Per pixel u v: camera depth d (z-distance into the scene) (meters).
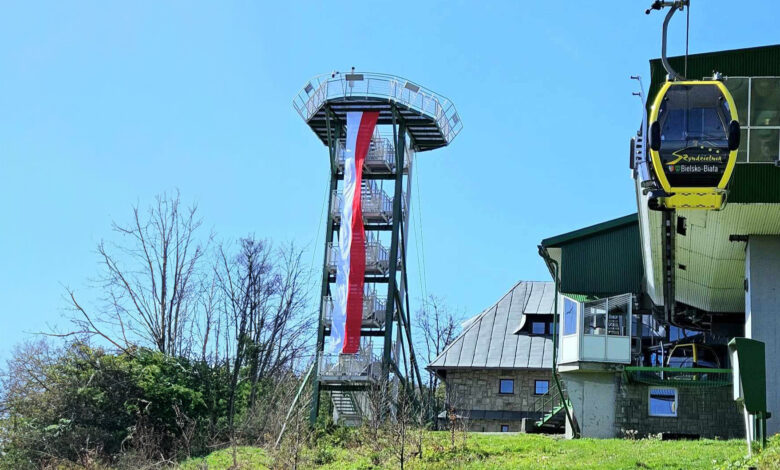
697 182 25.11
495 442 33.06
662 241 33.59
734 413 35.91
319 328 44.22
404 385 42.88
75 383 42.84
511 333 48.88
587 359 37.25
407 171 47.19
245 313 53.41
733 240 32.66
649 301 40.03
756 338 31.62
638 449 29.45
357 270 43.50
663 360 39.41
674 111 25.20
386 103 45.34
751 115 30.17
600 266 40.12
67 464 38.22
